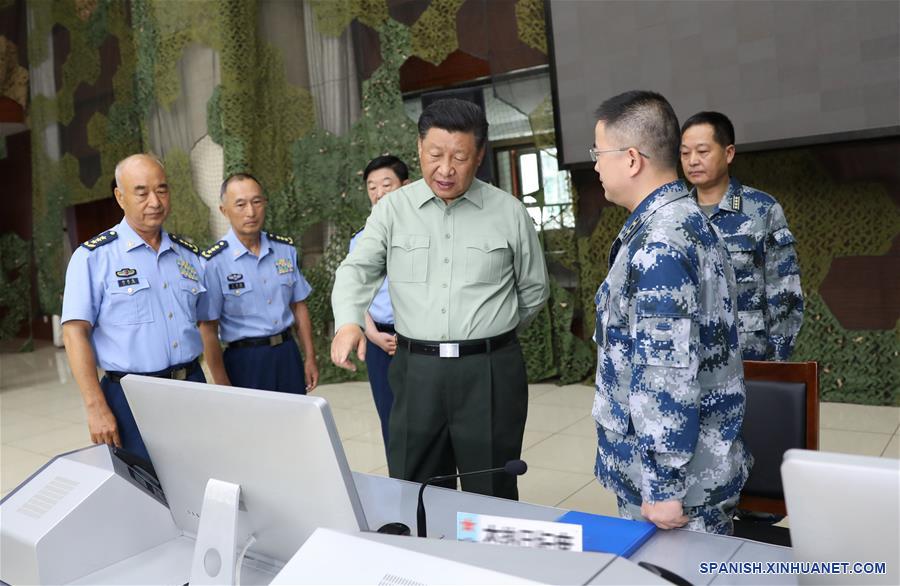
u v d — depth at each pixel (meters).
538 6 4.99
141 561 1.45
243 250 3.21
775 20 4.06
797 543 0.87
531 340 5.29
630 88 4.57
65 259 8.32
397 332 2.41
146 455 2.50
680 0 4.32
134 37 6.62
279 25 6.00
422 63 5.55
